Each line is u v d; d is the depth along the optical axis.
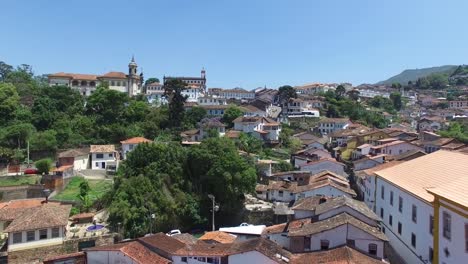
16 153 70.81
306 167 74.00
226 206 59.41
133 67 127.56
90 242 42.44
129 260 29.62
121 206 49.81
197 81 178.00
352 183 69.75
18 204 48.66
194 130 96.25
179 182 59.09
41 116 86.06
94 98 96.00
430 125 123.25
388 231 40.12
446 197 23.09
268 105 134.12
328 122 121.50
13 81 114.62
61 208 43.97
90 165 72.25
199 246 33.16
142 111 99.25
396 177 38.97
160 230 52.88
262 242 30.92
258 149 91.69
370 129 108.94
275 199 63.75
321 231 31.58
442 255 24.16
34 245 39.34
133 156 60.34
